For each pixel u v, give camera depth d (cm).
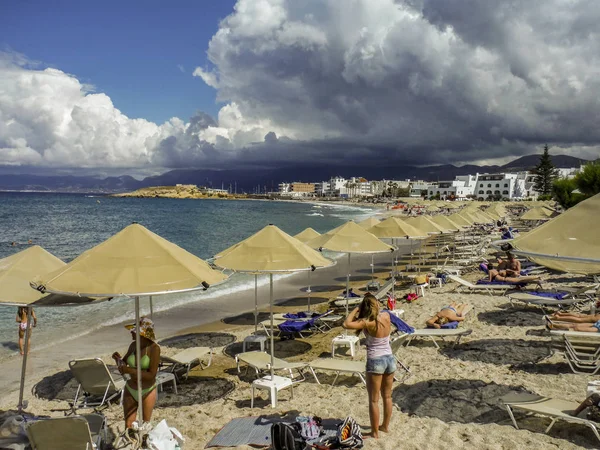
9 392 704
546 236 409
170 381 727
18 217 6931
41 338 1042
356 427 475
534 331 888
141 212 9169
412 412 557
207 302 1417
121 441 474
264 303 1395
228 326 1122
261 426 536
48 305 454
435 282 1461
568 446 461
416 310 1110
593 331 686
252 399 607
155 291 400
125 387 504
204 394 666
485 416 540
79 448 425
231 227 5219
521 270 1512
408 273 1844
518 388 617
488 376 670
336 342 815
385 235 1145
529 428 505
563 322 731
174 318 1216
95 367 606
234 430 529
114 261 427
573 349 665
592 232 387
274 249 599
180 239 3744
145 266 426
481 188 14275
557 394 590
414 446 469
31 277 493
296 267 568
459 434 496
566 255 372
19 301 454
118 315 1259
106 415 591
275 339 970
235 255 607
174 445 459
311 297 1477
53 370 812
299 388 669
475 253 2253
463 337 873
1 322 1192
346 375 716
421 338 880
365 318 477
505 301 1164
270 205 16650
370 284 1486
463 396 598
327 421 536
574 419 467
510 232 2503
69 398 666
